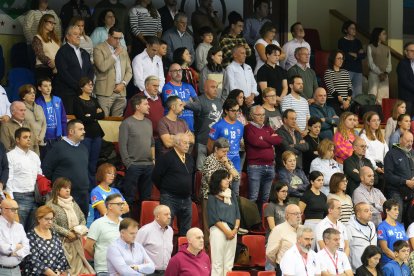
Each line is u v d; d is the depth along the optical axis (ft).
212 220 95.55
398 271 95.91
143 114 102.73
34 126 100.42
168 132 103.30
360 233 98.68
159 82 107.65
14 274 84.38
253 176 106.52
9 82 114.83
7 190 92.89
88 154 101.35
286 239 91.15
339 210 96.27
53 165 95.61
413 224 103.14
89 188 103.76
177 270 83.66
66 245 89.56
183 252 84.02
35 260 85.61
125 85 114.62
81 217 91.50
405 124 114.83
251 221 102.94
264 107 111.45
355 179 107.14
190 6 134.10
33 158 94.58
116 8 123.54
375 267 93.45
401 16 147.33
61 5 126.41
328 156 107.14
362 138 113.70
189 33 128.16
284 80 117.39
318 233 96.02
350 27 133.80
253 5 138.51
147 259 84.89
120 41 117.29
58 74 108.78
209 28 122.83
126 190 101.71
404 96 130.11
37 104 101.86
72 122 96.12
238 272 91.25
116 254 83.30
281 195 98.53
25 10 123.34
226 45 122.01
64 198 90.38
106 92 112.98
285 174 106.11
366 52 141.59
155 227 89.15
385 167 110.52
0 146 92.32
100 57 112.78
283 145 108.27
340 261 89.61
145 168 102.22
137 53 122.21
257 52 123.54
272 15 142.20
